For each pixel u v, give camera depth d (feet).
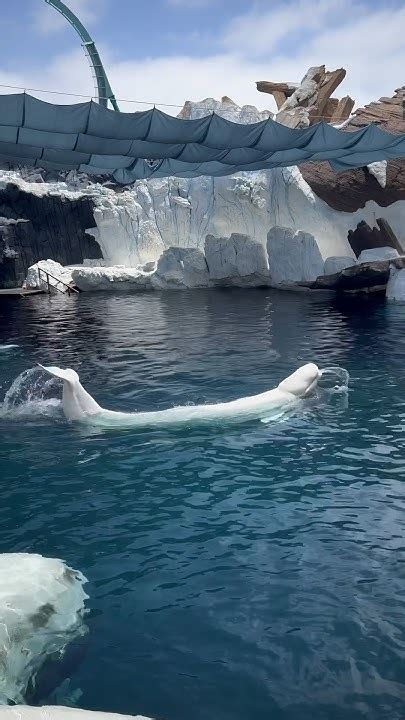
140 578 16.17
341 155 57.88
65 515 19.79
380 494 20.79
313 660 12.98
